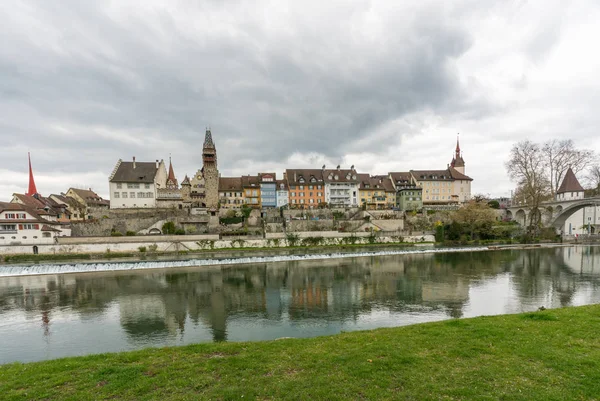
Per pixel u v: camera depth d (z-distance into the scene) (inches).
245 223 2642.7
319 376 322.7
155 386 313.7
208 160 3078.2
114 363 381.1
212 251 2110.0
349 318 812.6
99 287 1239.5
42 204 2384.4
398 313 847.1
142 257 1968.5
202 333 724.7
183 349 430.9
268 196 3240.7
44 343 685.9
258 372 339.6
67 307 969.5
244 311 896.3
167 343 668.1
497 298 984.3
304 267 1673.2
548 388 284.8
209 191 3065.9
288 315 851.4
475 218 2652.6
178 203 2910.9
